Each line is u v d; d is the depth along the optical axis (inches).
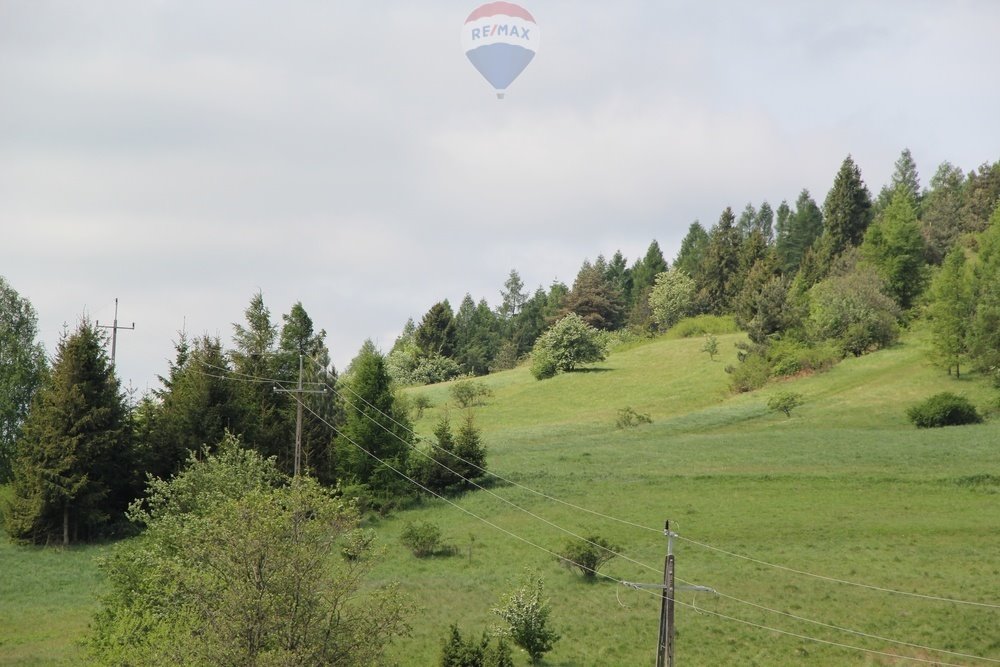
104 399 2933.1
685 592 2192.4
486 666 1680.6
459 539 2704.2
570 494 3043.8
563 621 2052.2
